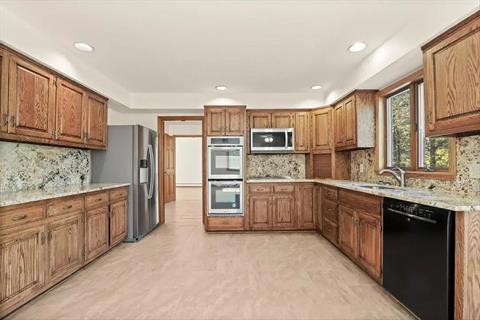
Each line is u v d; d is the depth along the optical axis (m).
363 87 3.49
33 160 2.96
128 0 2.05
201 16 2.27
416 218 1.96
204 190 4.85
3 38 2.14
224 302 2.24
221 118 4.58
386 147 3.61
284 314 2.06
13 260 2.01
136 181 4.04
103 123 3.82
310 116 4.80
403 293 2.12
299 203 4.53
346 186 3.17
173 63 3.31
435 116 2.09
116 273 2.83
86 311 2.10
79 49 2.89
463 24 1.83
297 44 2.79
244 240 4.05
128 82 4.04
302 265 3.05
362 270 2.89
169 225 5.05
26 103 2.42
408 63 2.61
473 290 1.65
